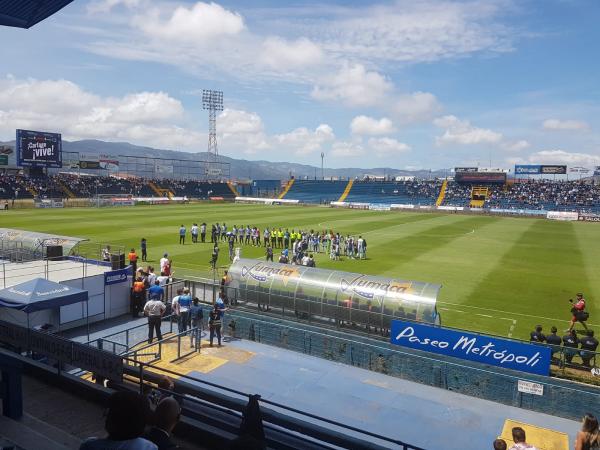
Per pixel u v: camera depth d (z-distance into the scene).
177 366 15.58
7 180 86.50
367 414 13.06
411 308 18.08
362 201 113.44
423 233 52.16
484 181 106.88
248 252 38.56
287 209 86.94
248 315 18.67
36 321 18.02
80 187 96.50
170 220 59.56
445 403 13.85
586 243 46.78
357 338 16.81
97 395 8.21
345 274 20.33
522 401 13.77
